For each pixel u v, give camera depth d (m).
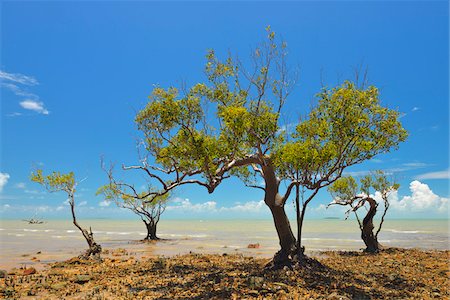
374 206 39.69
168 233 95.38
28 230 114.88
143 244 54.03
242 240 64.62
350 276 22.48
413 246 50.62
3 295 17.78
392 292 18.48
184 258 33.09
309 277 20.81
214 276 21.58
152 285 19.48
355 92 20.00
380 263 29.75
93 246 33.72
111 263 29.98
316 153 20.89
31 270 24.92
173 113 21.38
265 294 16.73
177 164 23.48
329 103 20.31
